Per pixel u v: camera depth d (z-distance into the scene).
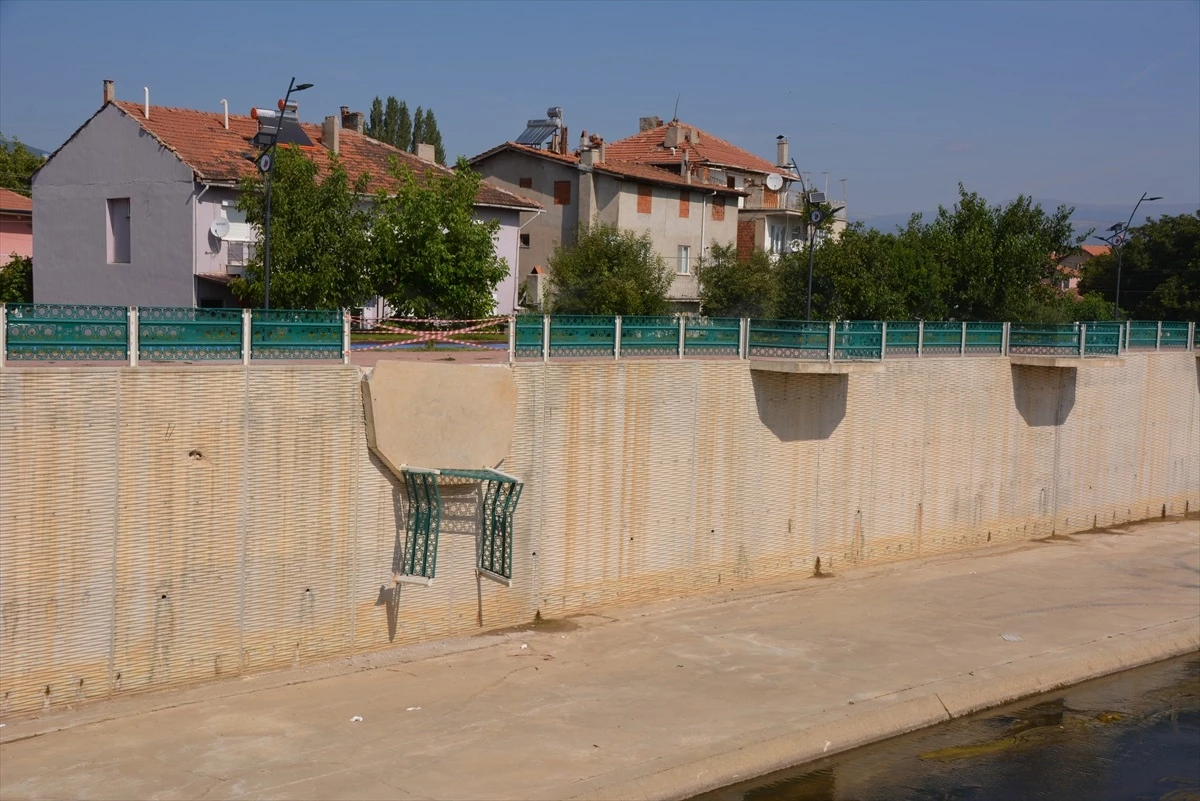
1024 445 26.42
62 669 13.38
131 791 11.82
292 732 13.49
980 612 20.45
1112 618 20.52
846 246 31.67
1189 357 30.84
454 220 24.59
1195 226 47.78
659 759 13.34
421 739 13.53
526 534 17.95
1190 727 16.39
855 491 22.86
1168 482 30.66
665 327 19.75
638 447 19.31
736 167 47.84
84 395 13.27
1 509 12.75
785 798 13.38
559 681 15.77
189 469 14.20
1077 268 64.62
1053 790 14.12
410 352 19.03
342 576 15.81
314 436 15.34
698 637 18.06
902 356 23.44
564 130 44.66
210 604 14.54
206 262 26.75
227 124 29.48
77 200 29.38
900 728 15.45
